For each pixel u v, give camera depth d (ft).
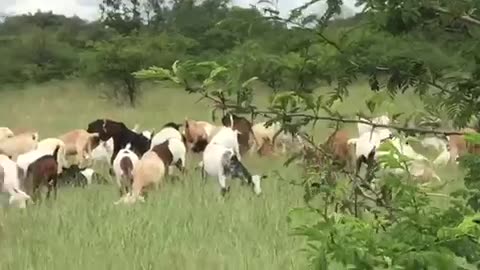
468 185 10.79
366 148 46.65
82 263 31.27
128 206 43.29
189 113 106.52
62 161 63.72
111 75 121.19
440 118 12.23
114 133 68.23
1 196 46.52
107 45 122.93
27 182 49.39
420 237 9.54
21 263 31.76
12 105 128.88
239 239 33.73
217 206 41.83
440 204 11.62
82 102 131.54
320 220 9.92
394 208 10.87
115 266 30.78
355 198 12.07
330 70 11.69
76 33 213.66
